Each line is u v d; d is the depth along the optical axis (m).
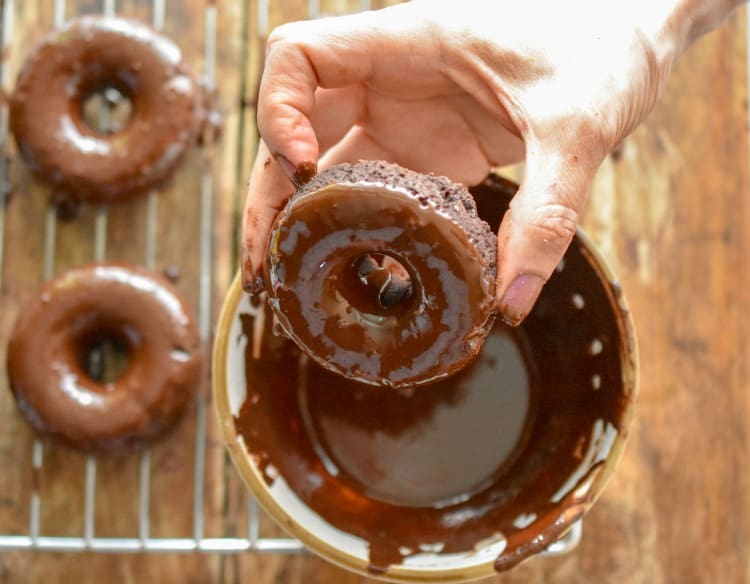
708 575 0.47
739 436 0.48
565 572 0.47
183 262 0.48
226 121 0.49
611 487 0.48
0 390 0.48
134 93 0.48
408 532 0.39
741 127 0.49
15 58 0.49
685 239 0.49
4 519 0.47
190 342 0.47
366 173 0.32
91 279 0.47
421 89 0.37
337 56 0.36
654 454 0.48
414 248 0.31
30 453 0.47
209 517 0.47
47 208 0.48
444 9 0.36
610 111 0.35
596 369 0.38
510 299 0.33
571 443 0.39
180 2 0.49
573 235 0.36
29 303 0.47
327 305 0.32
